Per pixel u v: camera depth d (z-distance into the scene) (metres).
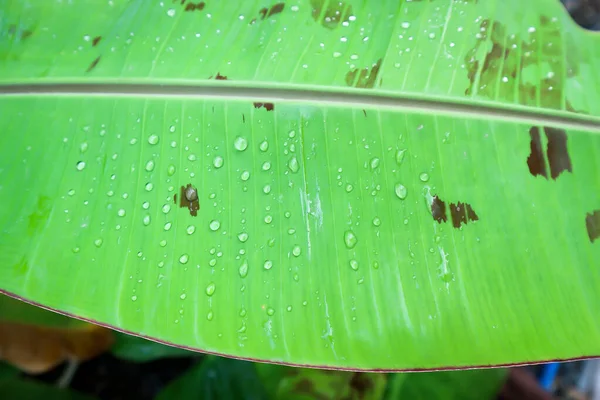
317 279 0.41
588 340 0.40
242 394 0.65
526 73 0.43
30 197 0.42
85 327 0.63
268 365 0.65
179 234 0.42
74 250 0.41
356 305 0.41
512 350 0.40
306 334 0.40
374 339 0.40
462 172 0.43
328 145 0.43
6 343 0.63
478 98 0.43
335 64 0.44
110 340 0.67
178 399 0.66
